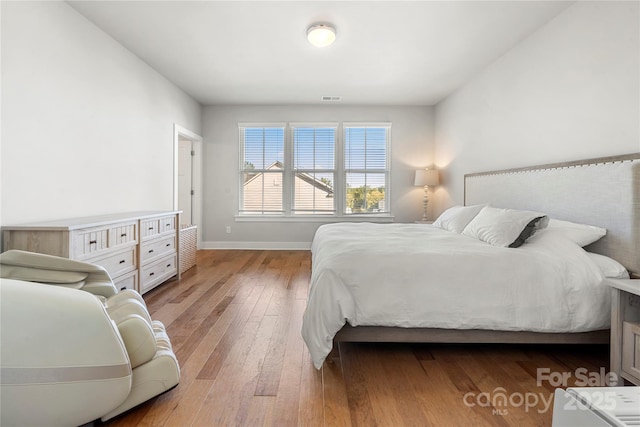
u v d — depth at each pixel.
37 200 2.28
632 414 0.85
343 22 2.80
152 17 2.73
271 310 2.67
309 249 5.48
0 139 2.01
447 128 4.88
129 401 1.37
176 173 4.43
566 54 2.54
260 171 5.48
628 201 1.93
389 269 1.85
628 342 1.50
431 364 1.86
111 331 1.26
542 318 1.79
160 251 3.24
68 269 1.74
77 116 2.64
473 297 1.81
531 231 2.11
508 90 3.31
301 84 4.38
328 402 1.49
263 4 2.54
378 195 5.49
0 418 1.14
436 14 2.66
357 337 1.86
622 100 2.08
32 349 1.15
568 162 2.39
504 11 2.60
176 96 4.44
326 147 5.45
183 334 2.21
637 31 1.98
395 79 4.17
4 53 2.03
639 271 1.88
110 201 3.08
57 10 2.43
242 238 5.52
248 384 1.63
